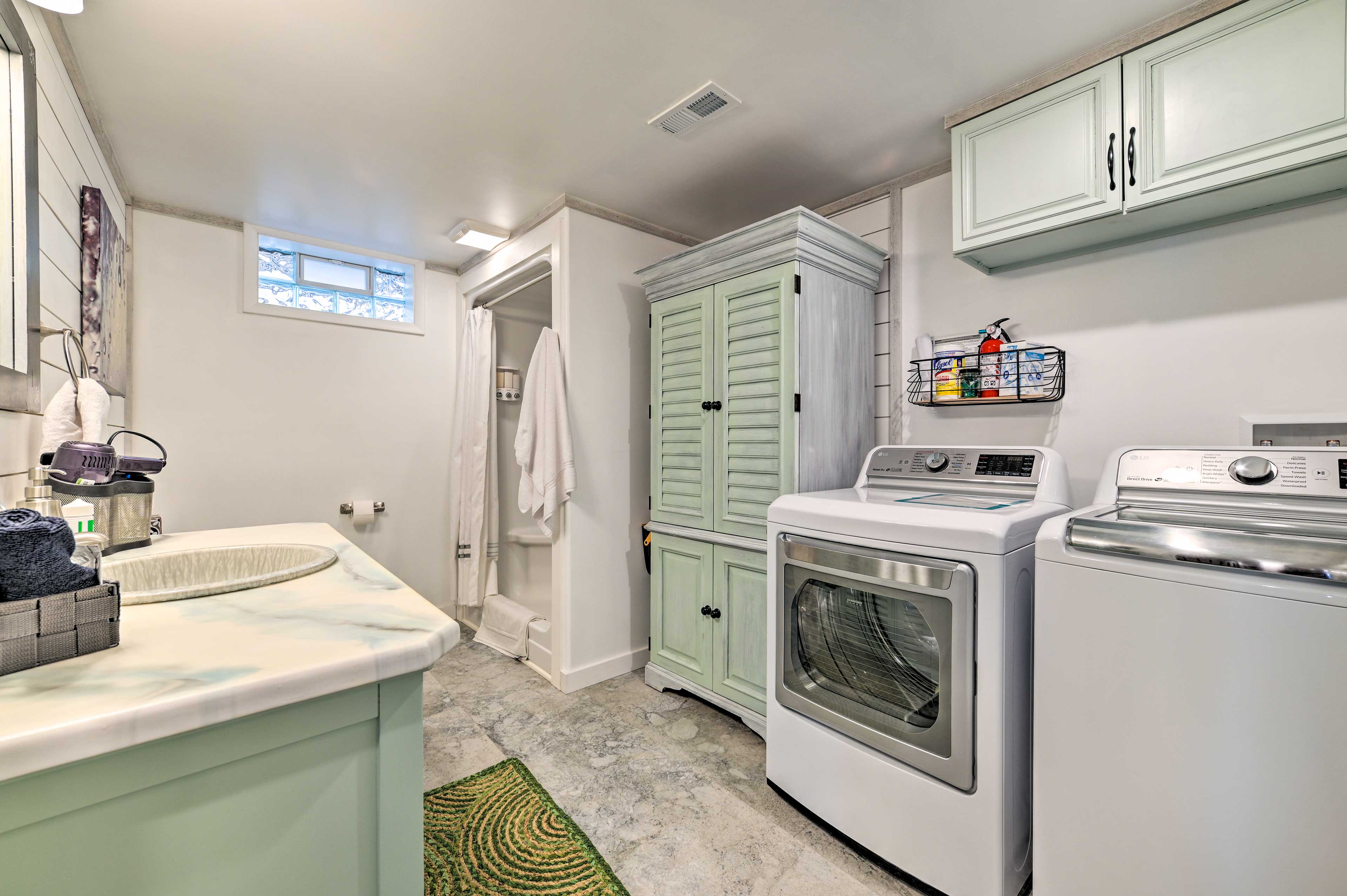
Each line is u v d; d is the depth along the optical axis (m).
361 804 0.72
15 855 0.52
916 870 1.37
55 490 1.25
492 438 3.46
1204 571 1.01
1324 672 0.90
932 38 1.52
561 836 1.55
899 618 1.46
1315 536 1.02
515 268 2.92
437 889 1.37
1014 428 2.00
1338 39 1.21
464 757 1.95
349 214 2.72
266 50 1.55
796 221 1.91
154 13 1.40
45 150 1.37
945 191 2.19
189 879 0.61
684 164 2.22
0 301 1.08
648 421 2.81
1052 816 1.18
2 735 0.49
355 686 0.68
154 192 2.47
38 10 1.32
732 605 2.17
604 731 2.14
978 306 2.10
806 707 1.63
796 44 1.55
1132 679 1.08
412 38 1.51
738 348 2.15
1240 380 1.56
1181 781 1.03
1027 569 1.34
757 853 1.50
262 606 0.91
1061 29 1.48
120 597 0.71
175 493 2.66
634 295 2.75
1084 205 1.58
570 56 1.60
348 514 3.18
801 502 1.70
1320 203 1.44
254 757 0.64
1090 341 1.83
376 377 3.28
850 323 2.21
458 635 0.82
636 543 2.77
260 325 2.89
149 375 2.59
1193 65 1.40
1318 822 0.91
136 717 0.54
